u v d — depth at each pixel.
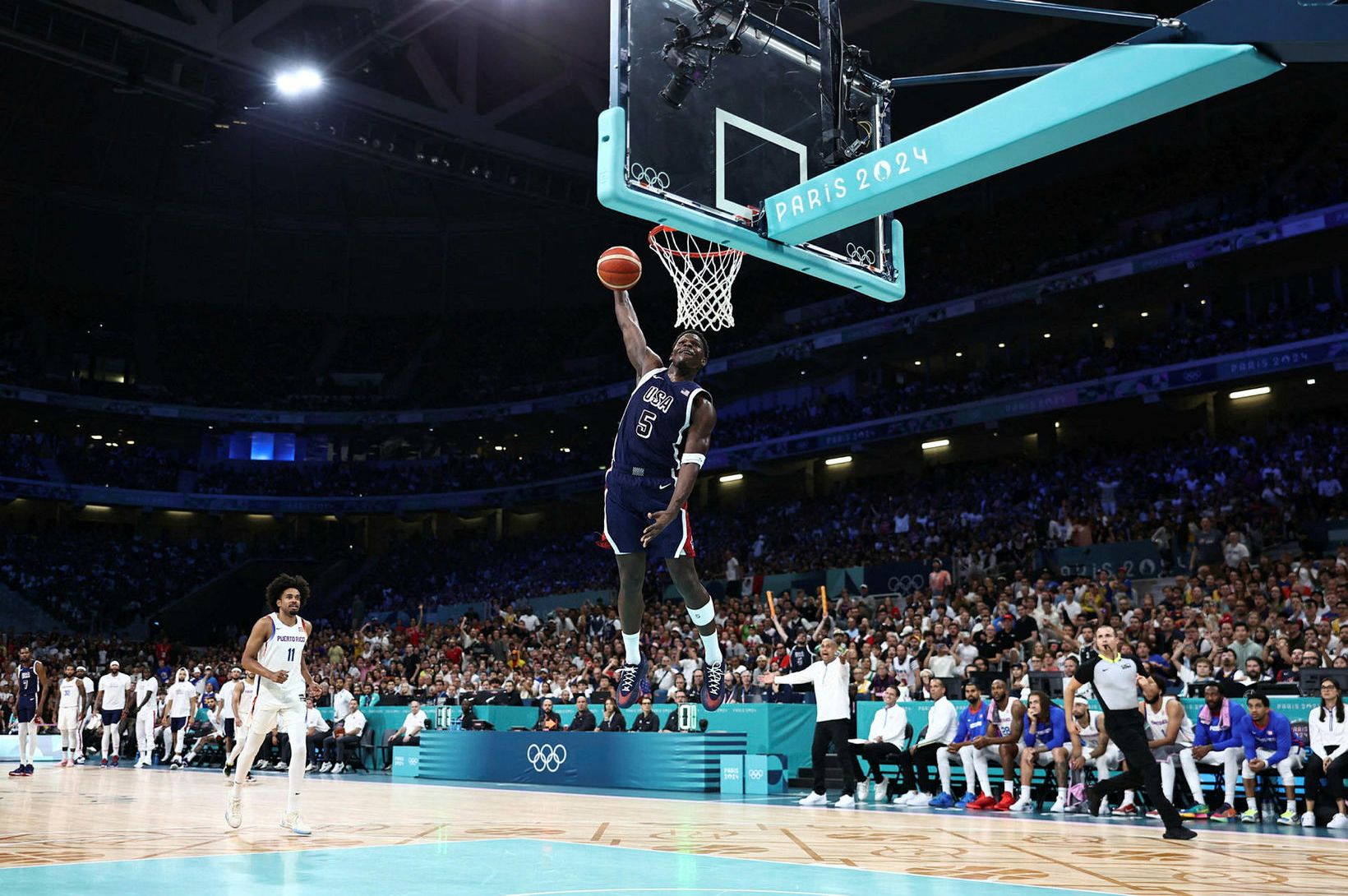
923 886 5.09
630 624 4.56
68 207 42.00
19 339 40.72
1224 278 28.53
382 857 6.33
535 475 40.88
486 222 44.44
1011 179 36.84
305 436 45.25
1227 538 20.56
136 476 41.09
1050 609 17.67
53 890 4.86
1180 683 13.25
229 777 8.62
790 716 14.62
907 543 28.28
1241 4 3.97
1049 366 30.56
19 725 17.27
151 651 34.47
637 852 6.60
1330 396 28.05
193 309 44.62
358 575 42.47
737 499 40.00
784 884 5.15
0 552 37.88
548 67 32.69
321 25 28.81
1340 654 12.71
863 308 33.94
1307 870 6.05
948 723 12.01
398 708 19.55
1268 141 30.48
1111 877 5.58
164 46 27.33
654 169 5.22
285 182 43.47
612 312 43.41
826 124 6.00
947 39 29.59
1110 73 4.28
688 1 5.59
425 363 44.56
